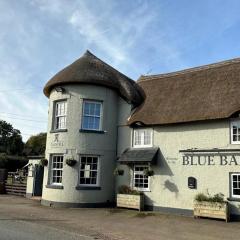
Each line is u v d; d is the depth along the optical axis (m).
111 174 20.48
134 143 20.05
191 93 19.02
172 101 19.36
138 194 18.62
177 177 17.89
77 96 20.17
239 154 16.09
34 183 23.67
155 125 19.05
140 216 16.52
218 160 16.67
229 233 12.59
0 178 26.27
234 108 16.27
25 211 16.59
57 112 20.91
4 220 13.30
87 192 19.50
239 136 16.30
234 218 15.70
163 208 18.11
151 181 18.81
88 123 20.36
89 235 11.21
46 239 9.99
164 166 18.47
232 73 18.47
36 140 61.09
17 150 67.06
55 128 20.75
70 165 19.44
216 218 15.71
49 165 20.38
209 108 17.33
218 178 16.53
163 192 18.27
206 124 17.38
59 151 20.03
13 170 40.66
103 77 20.52
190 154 17.61
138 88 22.19
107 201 20.06
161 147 18.80
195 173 17.30
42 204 20.08
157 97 20.44
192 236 11.91
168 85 20.81
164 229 13.18
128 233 12.07
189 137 17.83
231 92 17.34
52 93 21.14
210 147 17.03
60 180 19.97
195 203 16.34
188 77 20.33
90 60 21.33
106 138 20.47
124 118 20.92
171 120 18.22
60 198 19.34
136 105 21.08
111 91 21.00
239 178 16.00
